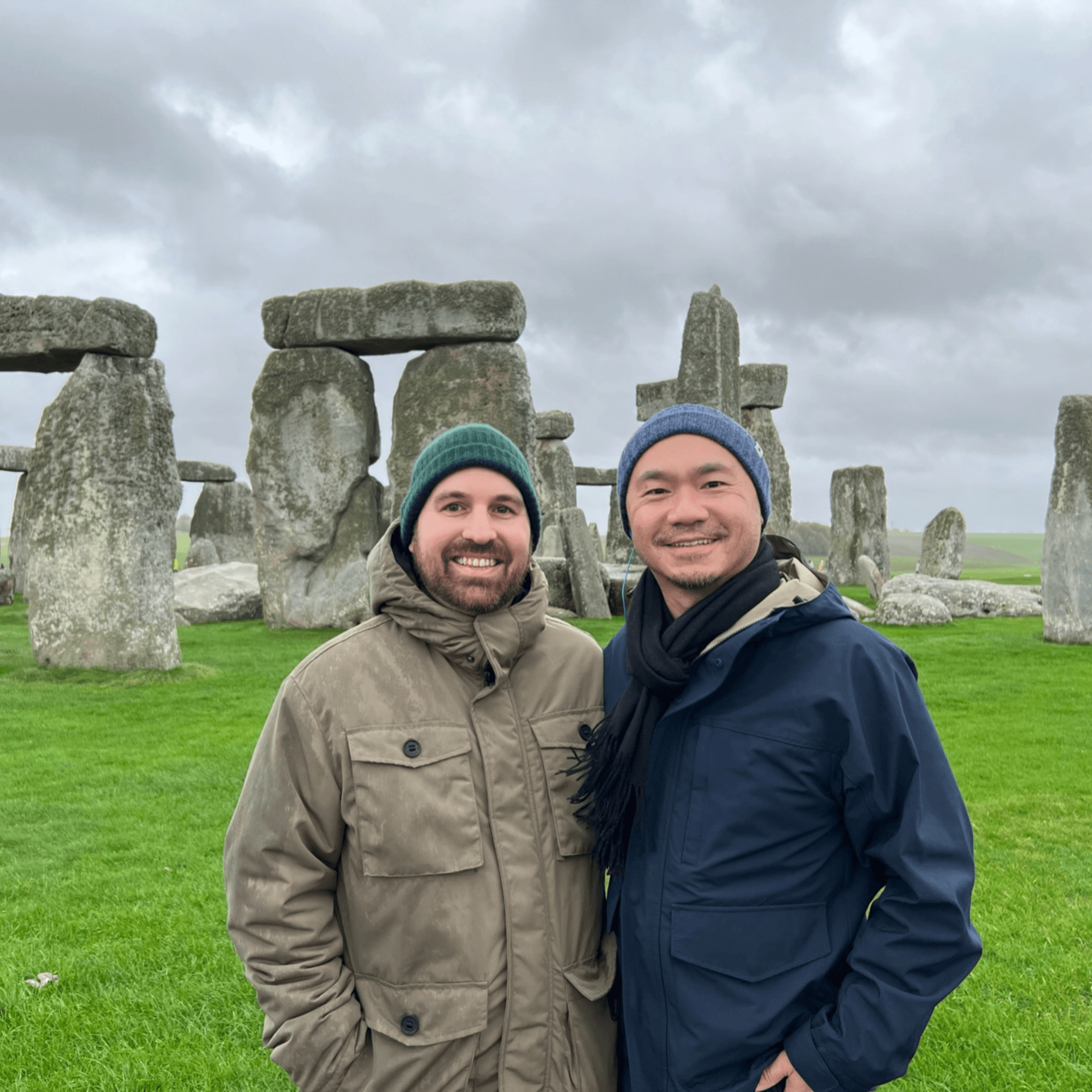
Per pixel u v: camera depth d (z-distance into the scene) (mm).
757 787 1519
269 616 13555
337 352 13375
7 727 6797
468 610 1629
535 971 1535
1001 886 3850
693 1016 1505
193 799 5066
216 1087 2529
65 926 3475
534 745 1647
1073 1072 2549
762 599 1600
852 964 1473
